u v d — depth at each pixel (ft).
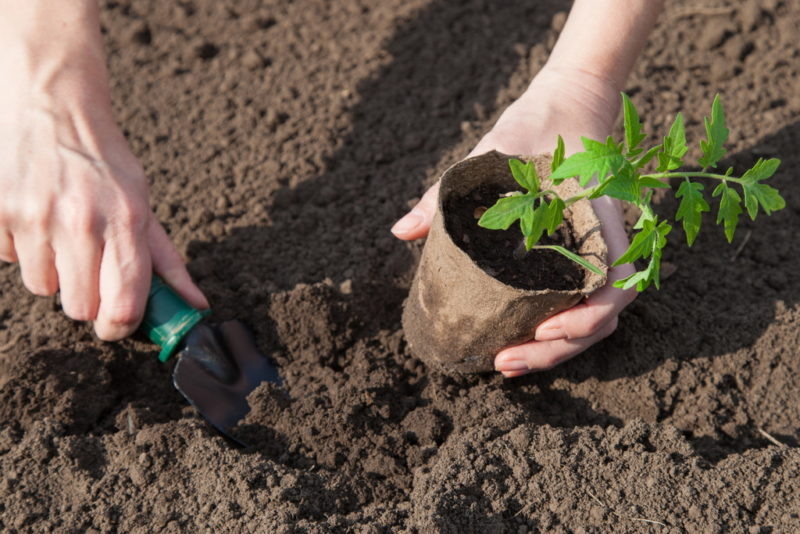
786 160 3.01
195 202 3.00
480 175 2.52
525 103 2.70
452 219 2.51
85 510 2.51
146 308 2.67
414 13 3.33
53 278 2.67
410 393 2.72
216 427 2.64
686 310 2.79
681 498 2.47
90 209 2.58
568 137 2.67
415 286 2.61
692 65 3.19
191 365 2.68
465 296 2.46
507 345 2.55
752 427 2.66
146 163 3.08
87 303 2.63
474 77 3.20
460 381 2.71
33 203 2.58
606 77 2.72
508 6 3.34
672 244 2.90
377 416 2.65
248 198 3.01
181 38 3.33
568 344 2.56
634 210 2.90
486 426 2.61
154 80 3.25
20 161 2.59
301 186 3.02
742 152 3.02
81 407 2.65
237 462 2.53
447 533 2.44
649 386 2.69
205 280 2.85
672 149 2.33
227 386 2.69
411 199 2.98
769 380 2.70
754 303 2.80
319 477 2.54
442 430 2.64
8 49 2.65
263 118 3.14
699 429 2.66
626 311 2.77
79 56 2.68
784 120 3.07
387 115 3.14
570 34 2.76
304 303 2.76
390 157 3.07
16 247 2.64
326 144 3.09
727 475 2.50
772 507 2.47
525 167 2.32
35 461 2.56
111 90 3.23
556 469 2.51
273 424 2.64
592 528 2.45
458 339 2.56
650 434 2.56
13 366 2.66
